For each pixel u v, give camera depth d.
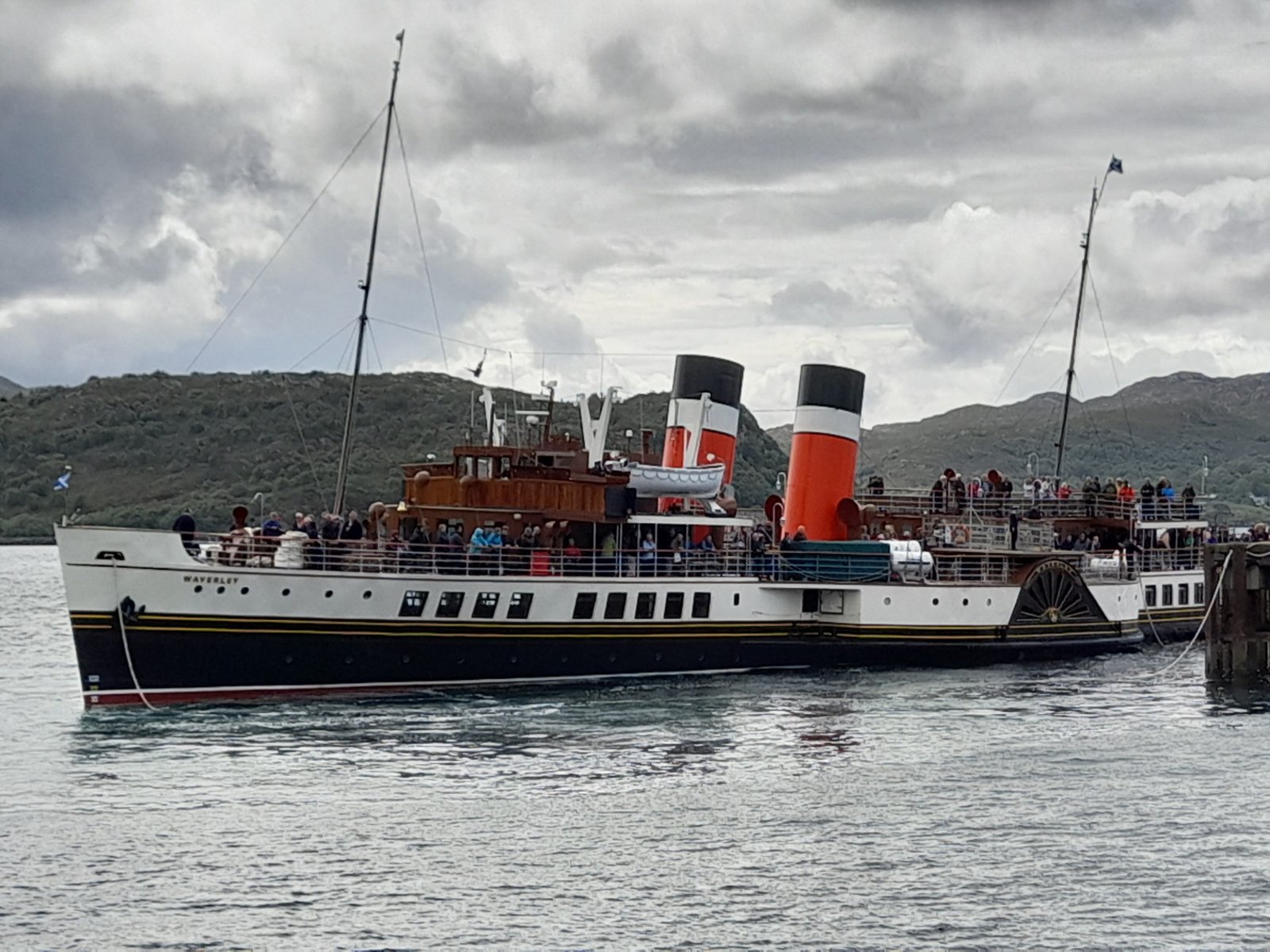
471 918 35.66
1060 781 48.72
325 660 62.34
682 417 82.88
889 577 74.75
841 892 37.38
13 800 45.66
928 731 57.41
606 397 74.44
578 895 37.16
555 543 68.94
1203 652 83.94
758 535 74.69
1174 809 44.97
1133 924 35.28
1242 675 71.50
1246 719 60.62
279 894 37.22
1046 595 79.94
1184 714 61.84
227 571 60.19
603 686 67.62
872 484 89.19
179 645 59.88
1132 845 41.25
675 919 35.66
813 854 40.31
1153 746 54.56
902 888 37.69
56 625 110.00
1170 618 90.94
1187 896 37.12
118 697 59.59
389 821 43.44
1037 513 90.69
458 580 64.56
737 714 60.81
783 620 73.56
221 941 34.22
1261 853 40.56
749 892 37.34
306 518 65.88
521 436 76.69
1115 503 92.38
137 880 38.12
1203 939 34.50
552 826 42.94
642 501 72.38
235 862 39.59
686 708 62.19
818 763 51.34
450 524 68.44
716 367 83.38
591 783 48.12
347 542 63.09
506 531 68.06
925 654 75.75
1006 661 78.19
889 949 33.84
